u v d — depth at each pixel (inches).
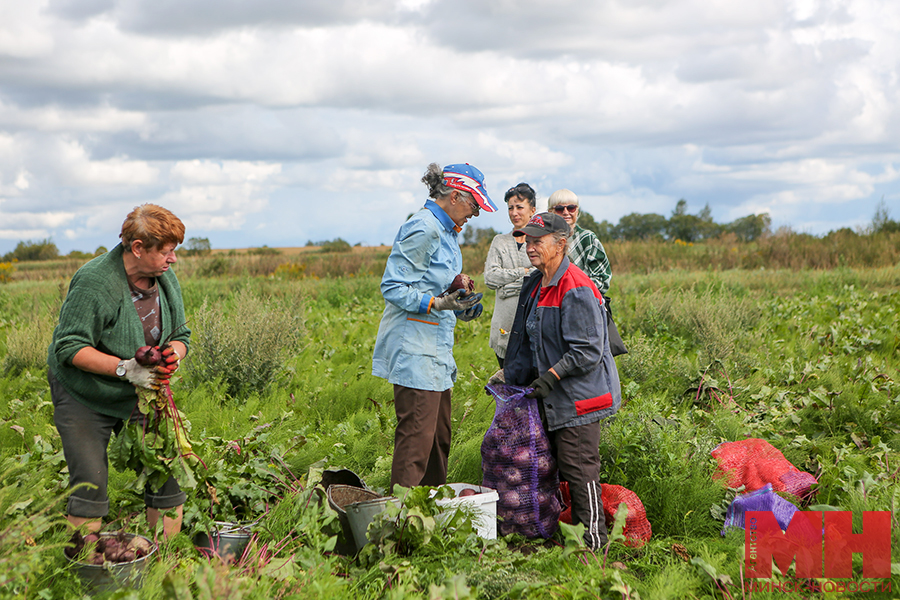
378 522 123.9
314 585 101.0
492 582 111.3
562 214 183.8
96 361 109.7
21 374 284.2
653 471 152.8
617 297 501.7
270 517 132.6
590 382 137.3
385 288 140.3
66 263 1246.3
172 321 126.3
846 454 170.1
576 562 120.9
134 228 111.7
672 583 110.3
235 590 94.3
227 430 196.2
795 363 278.5
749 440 166.6
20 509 126.2
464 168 142.9
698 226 2346.2
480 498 132.4
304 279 770.8
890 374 250.4
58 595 106.1
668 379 250.4
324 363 306.0
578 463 137.6
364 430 205.9
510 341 152.0
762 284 607.5
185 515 129.0
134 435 114.7
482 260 964.6
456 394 240.5
